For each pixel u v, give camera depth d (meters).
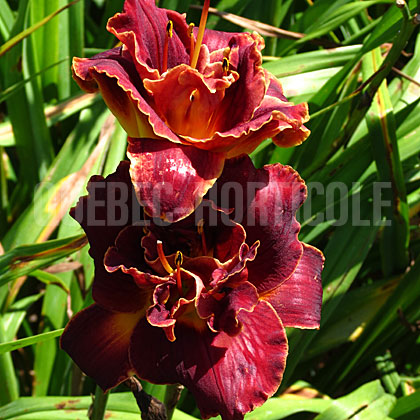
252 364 0.64
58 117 0.93
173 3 0.96
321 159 0.88
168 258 0.64
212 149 0.62
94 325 0.65
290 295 0.67
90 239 0.65
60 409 0.81
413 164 0.93
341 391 1.00
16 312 0.89
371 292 0.95
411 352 1.03
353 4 0.95
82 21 0.98
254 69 0.62
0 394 0.85
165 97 0.62
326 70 0.93
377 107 0.88
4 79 0.95
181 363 0.64
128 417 0.80
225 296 0.64
